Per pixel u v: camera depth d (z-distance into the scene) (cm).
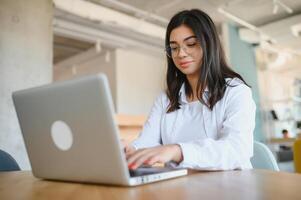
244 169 98
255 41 597
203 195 60
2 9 302
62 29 544
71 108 71
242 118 111
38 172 89
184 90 142
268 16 541
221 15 529
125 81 662
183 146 91
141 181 73
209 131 125
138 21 486
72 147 75
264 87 658
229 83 124
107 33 583
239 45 584
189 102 138
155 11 500
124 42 625
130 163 79
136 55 695
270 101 673
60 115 74
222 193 61
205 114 127
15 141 297
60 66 780
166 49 143
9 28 304
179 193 63
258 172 89
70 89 70
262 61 653
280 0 482
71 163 77
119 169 69
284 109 725
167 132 139
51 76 337
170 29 133
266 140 593
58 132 77
